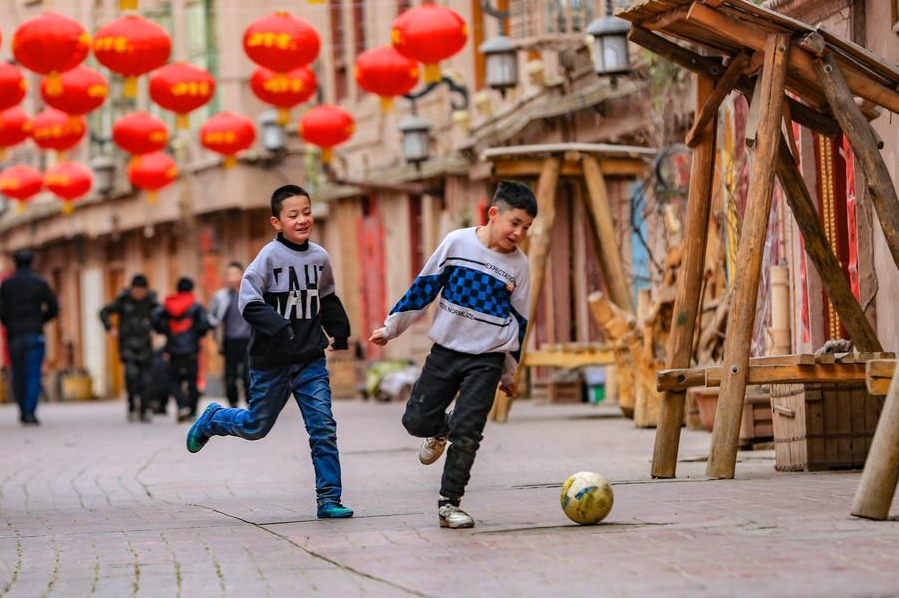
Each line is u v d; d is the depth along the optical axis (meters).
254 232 56.41
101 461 21.48
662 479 14.83
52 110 31.92
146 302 35.19
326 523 12.29
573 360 27.08
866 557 9.25
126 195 61.19
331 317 13.15
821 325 19.69
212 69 55.81
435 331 11.62
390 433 25.52
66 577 9.97
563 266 37.12
